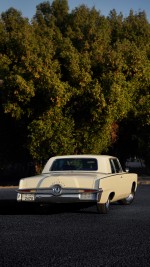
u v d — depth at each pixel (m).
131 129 29.84
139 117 26.58
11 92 22.66
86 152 24.53
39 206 11.63
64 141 23.19
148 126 28.47
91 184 10.54
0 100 24.91
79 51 25.81
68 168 12.02
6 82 22.52
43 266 5.81
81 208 12.57
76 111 23.89
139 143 29.31
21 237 7.96
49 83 21.94
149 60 27.42
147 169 35.69
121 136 30.77
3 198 15.46
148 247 7.07
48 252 6.68
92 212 11.61
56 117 23.12
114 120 25.17
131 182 13.28
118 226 9.20
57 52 24.20
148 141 28.94
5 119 26.11
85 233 8.37
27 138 24.75
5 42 25.31
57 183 10.73
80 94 22.86
